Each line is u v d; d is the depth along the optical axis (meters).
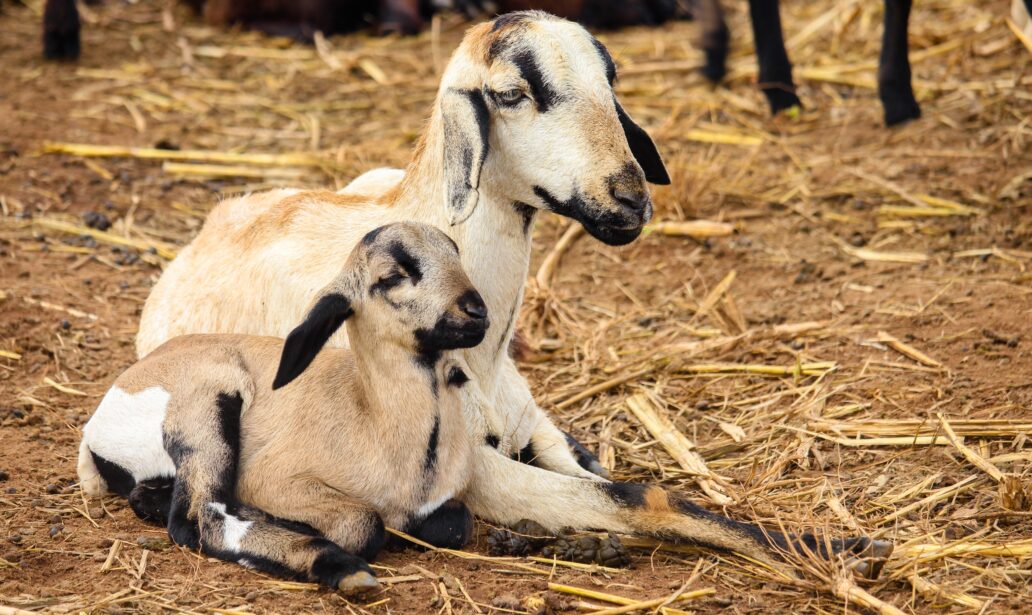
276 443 4.70
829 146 9.54
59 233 8.30
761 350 6.80
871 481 5.40
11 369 6.54
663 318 7.47
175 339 5.26
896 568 4.60
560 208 4.91
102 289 7.60
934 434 5.62
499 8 13.23
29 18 13.27
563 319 7.37
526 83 4.81
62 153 9.54
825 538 4.56
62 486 5.32
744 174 9.21
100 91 11.05
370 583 4.29
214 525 4.58
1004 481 5.03
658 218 8.68
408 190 5.33
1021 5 10.05
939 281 7.43
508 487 4.95
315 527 4.55
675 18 13.50
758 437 5.89
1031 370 6.18
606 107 4.83
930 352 6.56
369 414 4.66
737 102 10.48
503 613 4.32
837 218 8.48
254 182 9.35
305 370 4.80
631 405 6.29
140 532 4.89
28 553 4.66
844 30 11.36
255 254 5.52
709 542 4.75
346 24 13.09
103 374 6.57
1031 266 7.43
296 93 11.21
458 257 4.66
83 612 4.23
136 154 9.55
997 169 8.77
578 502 4.89
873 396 6.19
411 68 11.83
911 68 10.62
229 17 13.04
